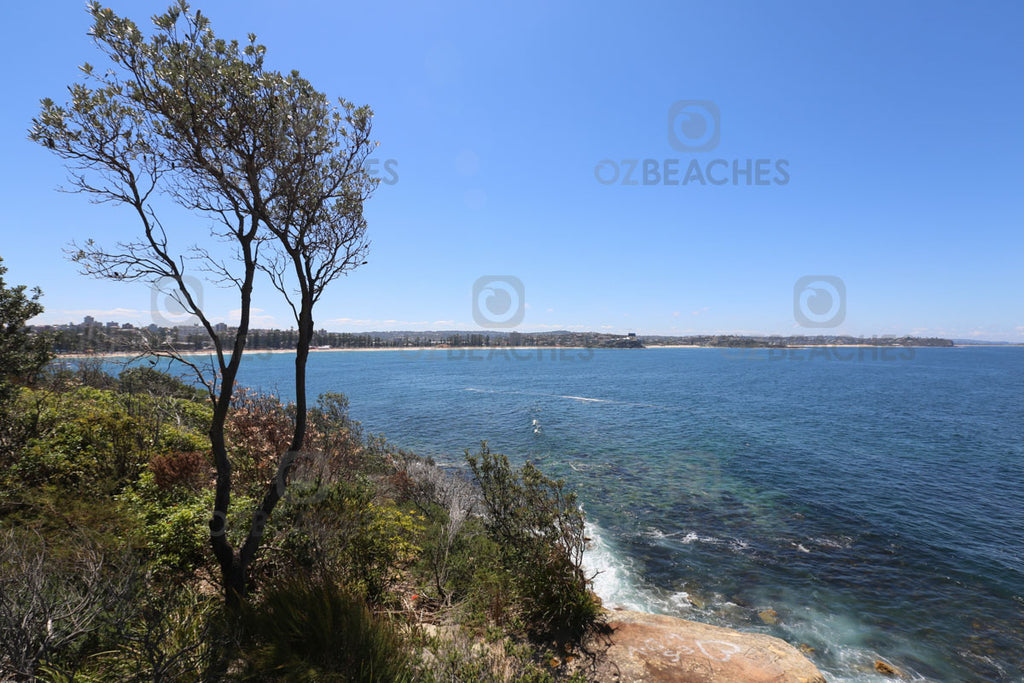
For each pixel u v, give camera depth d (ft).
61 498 23.25
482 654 17.84
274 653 14.11
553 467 81.71
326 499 25.73
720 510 60.08
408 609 22.41
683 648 21.99
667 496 65.72
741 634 23.77
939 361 620.90
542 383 276.82
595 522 54.95
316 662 14.47
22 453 26.96
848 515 58.80
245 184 17.76
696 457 90.53
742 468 82.23
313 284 19.95
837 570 43.62
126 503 24.48
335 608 16.76
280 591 17.49
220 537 17.61
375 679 14.43
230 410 33.86
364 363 574.56
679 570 42.91
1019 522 57.11
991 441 108.47
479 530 35.40
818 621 35.17
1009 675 29.71
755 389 238.89
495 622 22.31
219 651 13.78
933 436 114.32
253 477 29.76
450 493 44.98
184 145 16.69
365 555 23.88
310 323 19.89
